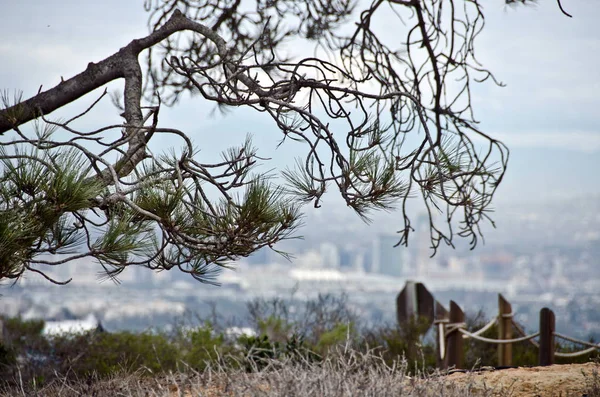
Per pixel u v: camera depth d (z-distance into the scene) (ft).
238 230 27.86
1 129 35.24
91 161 28.40
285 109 34.12
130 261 27.35
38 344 48.21
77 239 26.48
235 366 39.78
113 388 28.89
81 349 45.03
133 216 27.66
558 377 30.55
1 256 23.59
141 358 45.42
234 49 49.26
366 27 50.39
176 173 29.96
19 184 24.90
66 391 29.81
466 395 25.89
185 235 28.17
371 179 31.42
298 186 31.68
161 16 54.29
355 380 24.43
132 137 30.91
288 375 24.59
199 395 24.17
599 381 28.81
